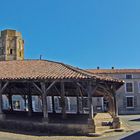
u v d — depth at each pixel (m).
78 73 22.75
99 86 23.75
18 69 25.86
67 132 21.94
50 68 25.02
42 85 23.03
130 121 36.72
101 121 24.66
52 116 27.23
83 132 21.48
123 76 59.84
